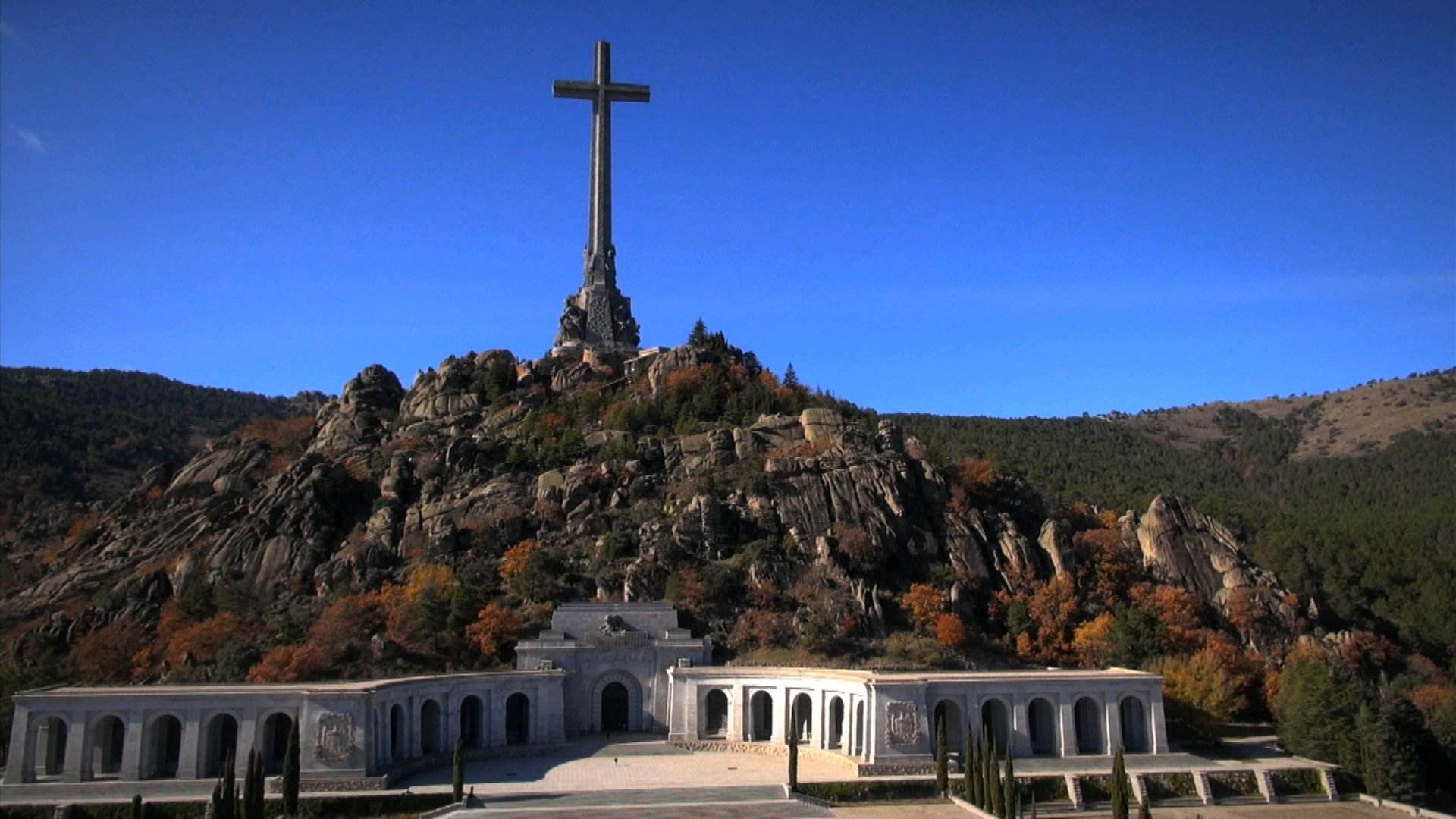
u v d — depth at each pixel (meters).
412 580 179.25
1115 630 171.75
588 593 180.50
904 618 179.12
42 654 168.25
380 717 129.62
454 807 116.12
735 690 155.38
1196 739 151.88
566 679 163.38
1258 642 190.38
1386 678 185.75
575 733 162.75
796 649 168.88
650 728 164.12
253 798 104.31
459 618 169.62
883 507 197.12
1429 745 132.75
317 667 155.62
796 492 197.75
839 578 183.00
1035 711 147.00
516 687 153.00
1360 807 129.00
